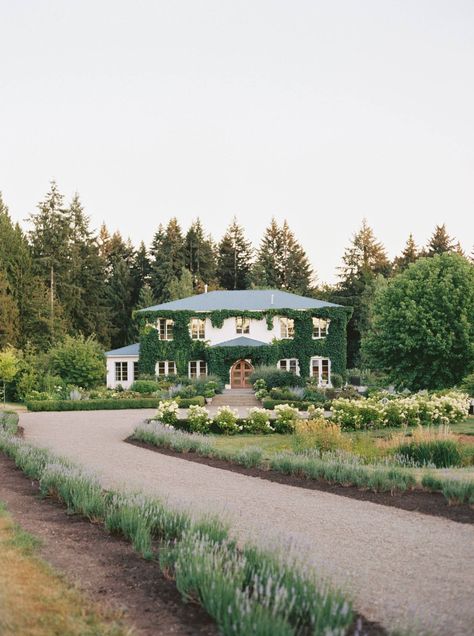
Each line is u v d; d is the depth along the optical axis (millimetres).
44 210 70875
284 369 51750
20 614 5488
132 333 78562
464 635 5430
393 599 6332
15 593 5988
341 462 14773
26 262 65938
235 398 43906
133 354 53281
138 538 7805
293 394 41000
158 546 7969
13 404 43812
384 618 5809
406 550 8227
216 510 10469
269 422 25344
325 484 13414
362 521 9961
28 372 45594
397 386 37188
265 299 54875
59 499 10984
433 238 90250
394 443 18516
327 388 44000
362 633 5414
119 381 53000
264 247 93312
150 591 6348
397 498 11805
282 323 52250
